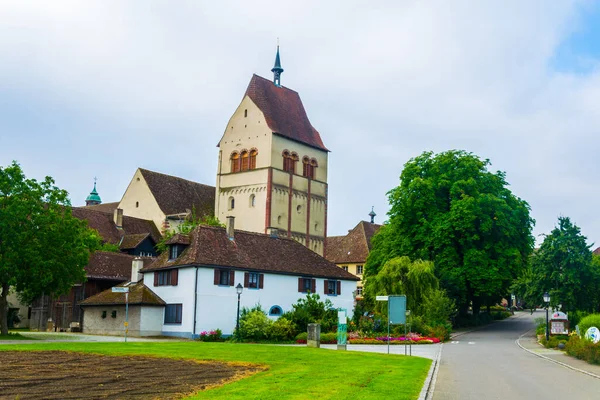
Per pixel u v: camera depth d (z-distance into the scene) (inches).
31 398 727.7
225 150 3651.6
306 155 3693.4
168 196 3631.9
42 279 1898.4
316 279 2650.1
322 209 3769.7
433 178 2839.6
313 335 1658.5
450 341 2198.6
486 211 2696.9
